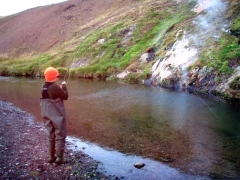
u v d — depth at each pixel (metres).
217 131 7.44
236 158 5.65
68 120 8.84
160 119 8.77
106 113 9.71
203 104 10.67
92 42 28.03
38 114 9.62
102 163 5.43
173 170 5.12
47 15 48.91
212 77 13.19
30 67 28.25
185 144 6.50
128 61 21.30
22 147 6.03
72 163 5.32
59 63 27.25
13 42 45.34
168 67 16.36
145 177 4.85
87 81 19.80
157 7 28.72
